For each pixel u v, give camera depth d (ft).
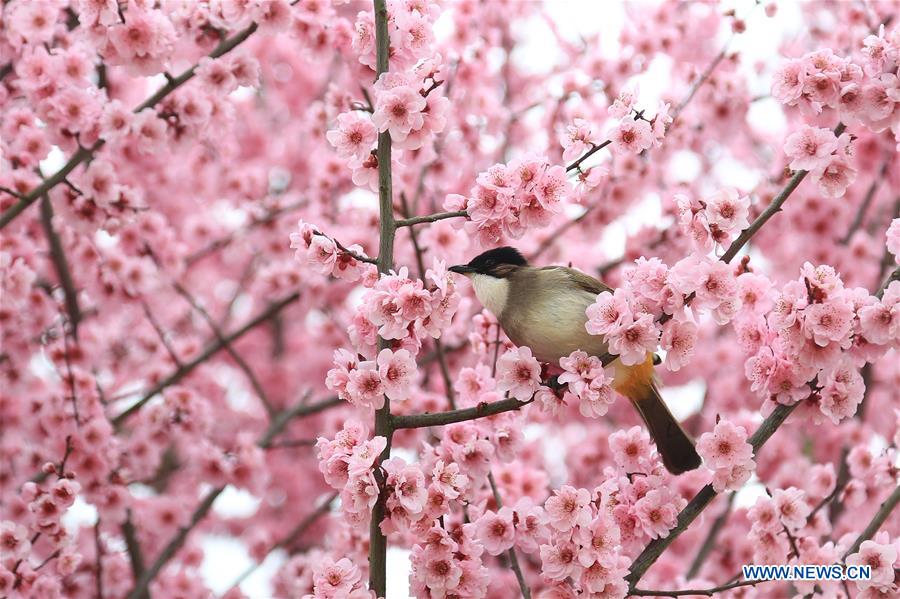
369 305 22.43
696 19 45.03
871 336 23.49
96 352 43.55
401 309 22.24
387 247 23.88
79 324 44.21
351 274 24.03
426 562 23.62
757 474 46.19
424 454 27.27
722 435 24.35
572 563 23.73
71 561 30.48
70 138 34.86
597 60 45.24
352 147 24.76
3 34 37.52
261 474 43.06
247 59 34.27
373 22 26.66
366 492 21.86
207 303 56.54
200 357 44.78
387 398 23.76
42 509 30.19
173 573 42.96
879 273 46.93
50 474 35.35
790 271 48.75
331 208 48.34
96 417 39.09
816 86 24.70
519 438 27.78
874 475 33.68
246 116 58.59
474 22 43.04
